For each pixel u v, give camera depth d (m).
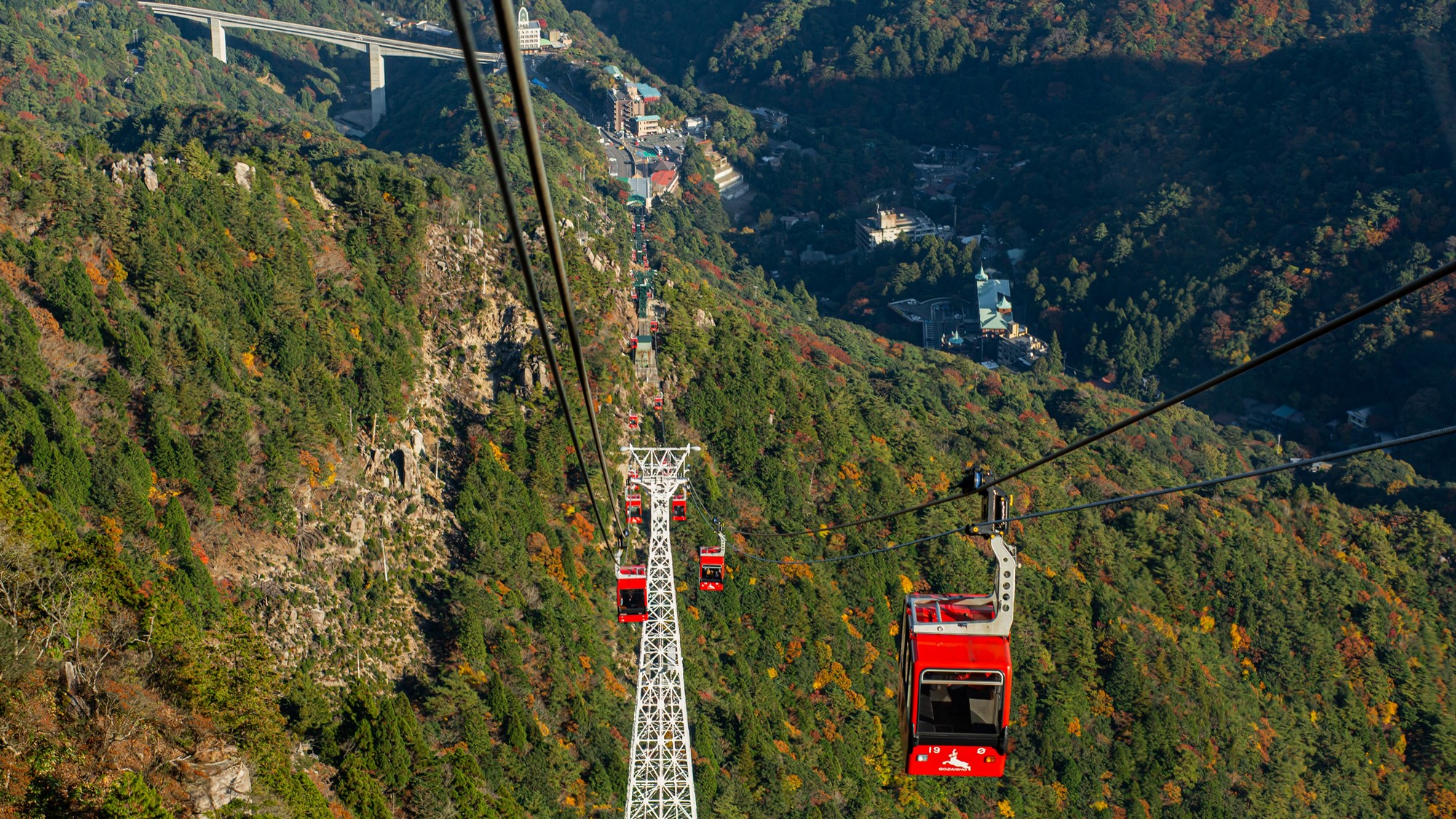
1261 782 110.19
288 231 105.88
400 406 98.50
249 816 48.59
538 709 78.06
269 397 87.31
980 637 22.50
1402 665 130.50
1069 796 96.62
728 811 77.88
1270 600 130.88
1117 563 128.62
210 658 57.44
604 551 97.19
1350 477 191.75
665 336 123.44
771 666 93.62
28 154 90.25
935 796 91.69
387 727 65.44
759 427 121.69
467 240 117.31
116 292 86.25
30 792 40.47
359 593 78.31
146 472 73.44
